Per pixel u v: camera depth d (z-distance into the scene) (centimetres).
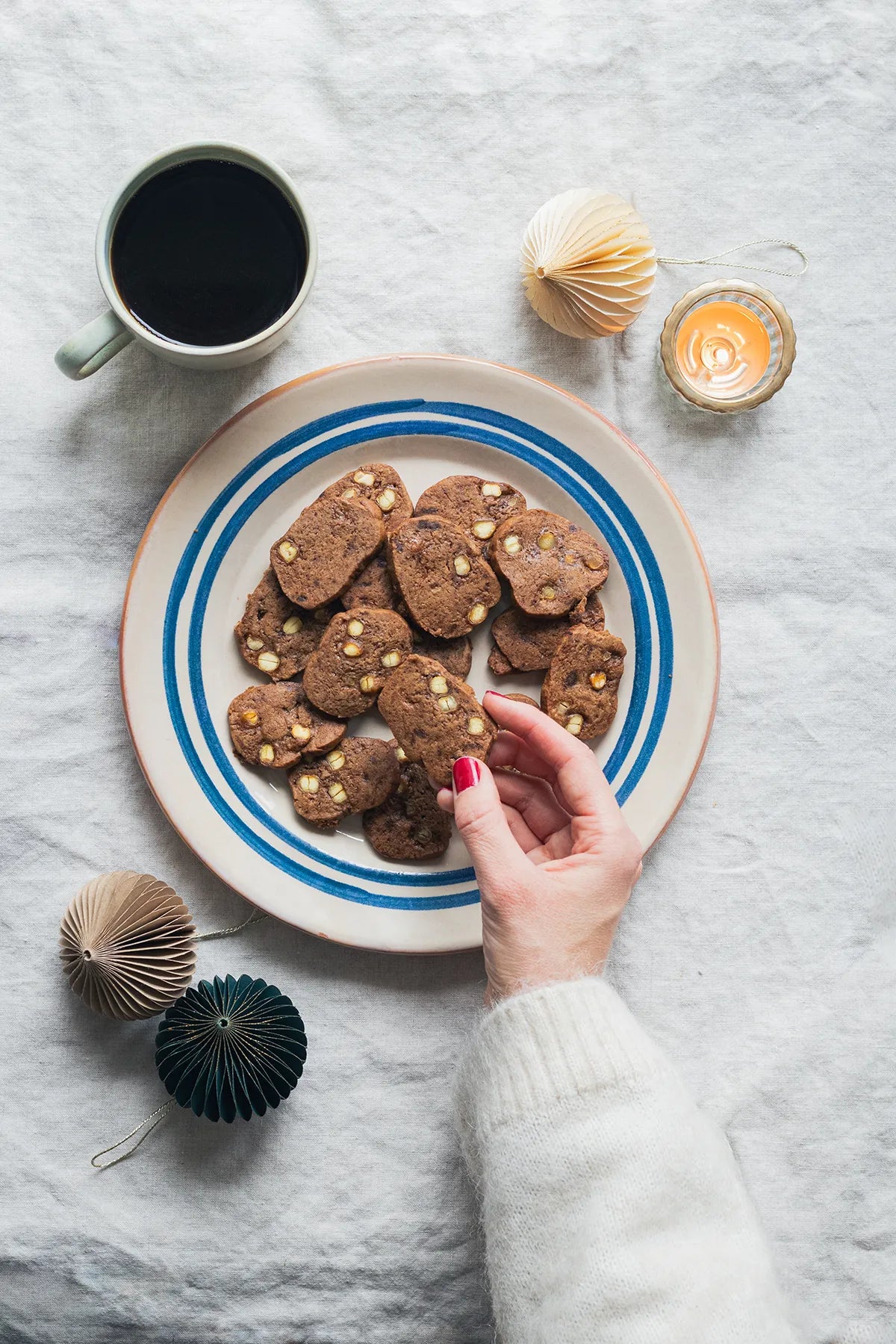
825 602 78
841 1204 76
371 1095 76
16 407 76
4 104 75
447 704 72
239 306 70
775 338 76
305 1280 75
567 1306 63
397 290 76
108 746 76
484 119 77
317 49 76
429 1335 75
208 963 76
